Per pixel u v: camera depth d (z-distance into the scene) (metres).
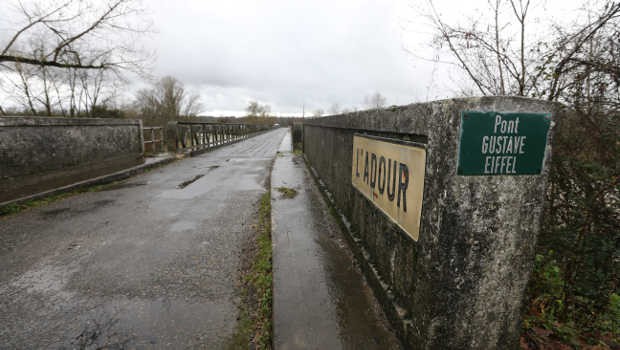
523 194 1.49
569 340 1.89
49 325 2.22
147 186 6.98
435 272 1.54
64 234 3.99
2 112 11.73
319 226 4.02
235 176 8.26
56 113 13.43
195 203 5.52
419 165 1.76
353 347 1.87
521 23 3.14
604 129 1.92
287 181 6.95
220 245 3.65
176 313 2.36
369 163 2.84
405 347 1.84
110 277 2.90
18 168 5.27
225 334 2.13
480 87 3.58
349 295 2.43
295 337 1.95
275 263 2.98
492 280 1.55
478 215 1.48
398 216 2.08
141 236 3.93
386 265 2.32
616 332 2.07
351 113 3.52
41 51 10.27
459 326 1.58
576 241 2.06
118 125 8.25
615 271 1.98
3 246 3.61
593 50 2.41
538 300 2.18
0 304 2.47
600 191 1.90
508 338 1.63
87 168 6.96
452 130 1.41
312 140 8.46
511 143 1.43
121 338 2.09
